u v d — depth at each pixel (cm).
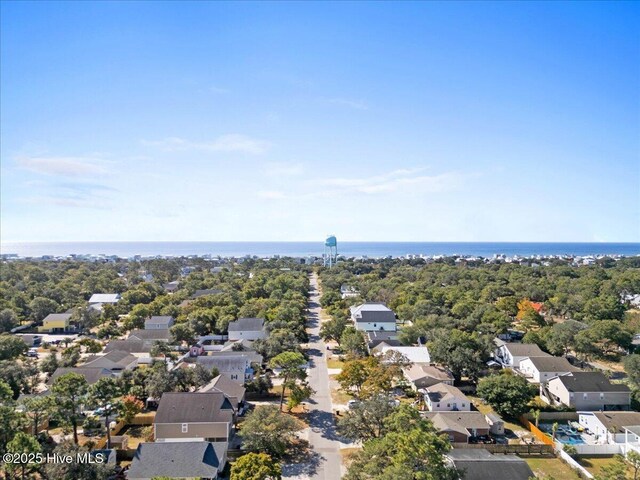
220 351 7400
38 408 3800
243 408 5347
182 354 7625
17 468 3303
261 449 4069
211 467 3694
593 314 9675
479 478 3569
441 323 8631
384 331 9006
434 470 3125
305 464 4034
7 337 7150
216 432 4409
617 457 4119
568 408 5497
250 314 9638
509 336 8888
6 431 3506
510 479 3578
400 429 3659
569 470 4116
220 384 5294
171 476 3578
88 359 6981
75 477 3209
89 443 4184
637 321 9331
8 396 4253
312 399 5719
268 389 5966
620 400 5656
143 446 3812
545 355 7144
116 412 4488
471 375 6425
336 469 3953
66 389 3972
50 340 8981
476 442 4606
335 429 4797
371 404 4400
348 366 5841
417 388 5906
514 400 5172
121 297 12569
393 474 2942
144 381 5588
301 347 7962
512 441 4697
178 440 4391
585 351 7438
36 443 3281
